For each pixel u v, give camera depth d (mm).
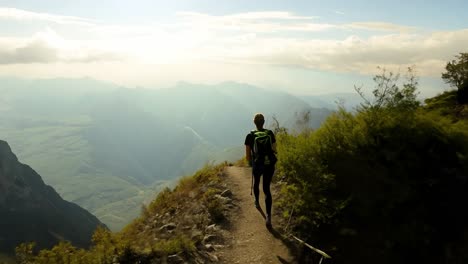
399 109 9734
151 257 7926
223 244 8711
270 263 7645
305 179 9242
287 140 12898
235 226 9539
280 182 11336
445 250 7031
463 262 6723
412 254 7176
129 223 12844
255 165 9023
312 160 9688
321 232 8125
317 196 8641
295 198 9383
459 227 7223
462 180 7883
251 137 9172
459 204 7562
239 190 12109
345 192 8719
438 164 8445
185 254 8133
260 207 9391
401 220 7695
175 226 10336
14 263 7617
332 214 8109
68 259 7934
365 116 9898
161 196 13867
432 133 9109
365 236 7641
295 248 7957
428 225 7441
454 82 13344
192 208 11188
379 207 8070
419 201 7883
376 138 9531
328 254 7520
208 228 9547
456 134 8953
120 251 7984
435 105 12695
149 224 11523
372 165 8992
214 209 10367
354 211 8211
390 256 7199
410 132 9219
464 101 12242
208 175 14539
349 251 7473
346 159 9484
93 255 8047
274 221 9312
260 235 8781
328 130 10367
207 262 7926
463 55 13156
